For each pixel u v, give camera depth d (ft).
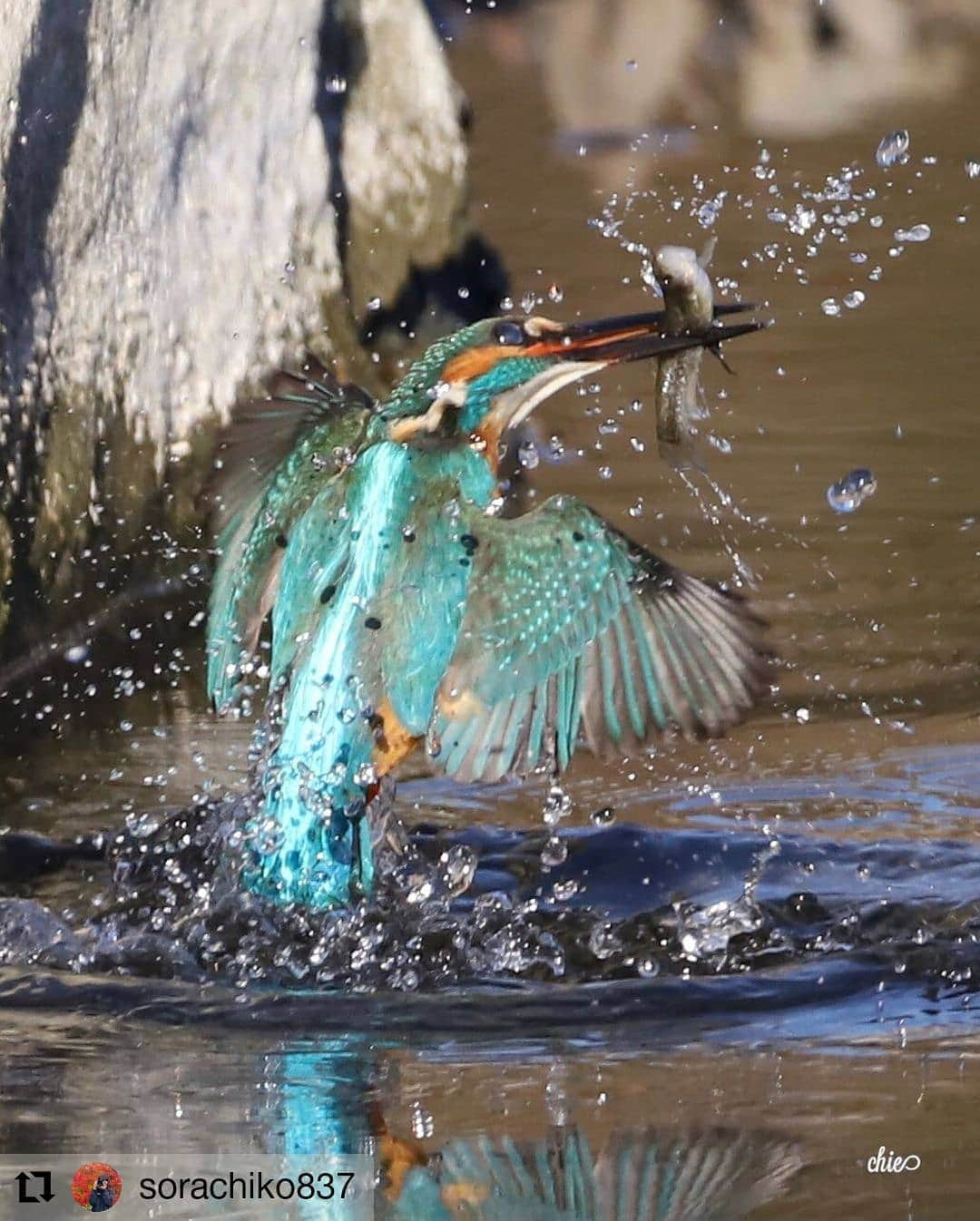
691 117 90.99
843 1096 22.00
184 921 28.22
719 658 27.76
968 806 34.27
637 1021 25.03
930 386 56.39
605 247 68.39
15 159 43.83
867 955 27.53
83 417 44.80
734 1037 24.31
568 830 33.12
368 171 53.67
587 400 55.57
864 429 53.01
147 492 46.03
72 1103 21.90
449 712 28.50
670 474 50.11
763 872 31.45
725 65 97.91
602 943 28.30
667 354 29.66
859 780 35.32
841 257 68.18
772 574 44.14
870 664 40.32
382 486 29.22
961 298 63.93
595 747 28.30
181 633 43.42
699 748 37.11
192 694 40.52
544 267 65.51
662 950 28.04
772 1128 20.95
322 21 52.60
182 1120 21.38
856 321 61.98
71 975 26.58
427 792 35.27
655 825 33.42
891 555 45.27
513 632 28.53
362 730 28.43
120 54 46.85
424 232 54.70
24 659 41.68
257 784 29.50
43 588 42.93
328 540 29.22
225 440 30.50
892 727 37.81
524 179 79.36
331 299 51.62
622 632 28.27
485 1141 20.79
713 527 46.68
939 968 26.94
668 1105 21.71
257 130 50.26
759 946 28.25
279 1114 21.57
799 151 82.74
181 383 47.29
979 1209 18.83
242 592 30.07
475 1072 22.98
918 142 83.66
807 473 50.03
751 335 60.85
